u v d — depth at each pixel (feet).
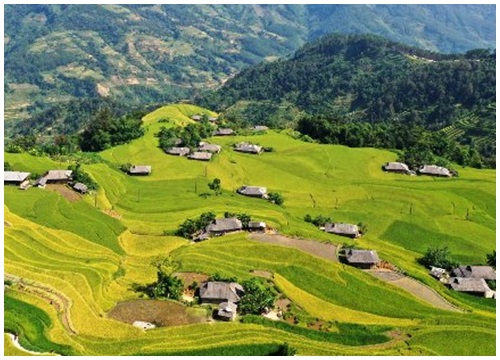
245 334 326.85
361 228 528.63
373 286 409.28
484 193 644.69
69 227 456.86
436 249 479.41
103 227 469.98
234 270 411.95
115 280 389.60
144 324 337.72
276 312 366.63
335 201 611.06
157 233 483.92
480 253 505.25
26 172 550.36
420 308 385.91
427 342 338.95
